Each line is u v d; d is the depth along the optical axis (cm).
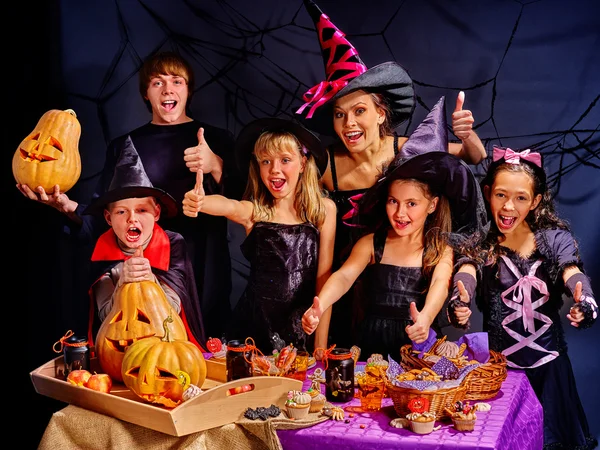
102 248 318
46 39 334
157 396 230
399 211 279
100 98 330
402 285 285
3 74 335
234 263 318
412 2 302
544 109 295
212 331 320
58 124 297
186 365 232
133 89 327
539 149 297
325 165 296
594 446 289
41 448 236
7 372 343
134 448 227
